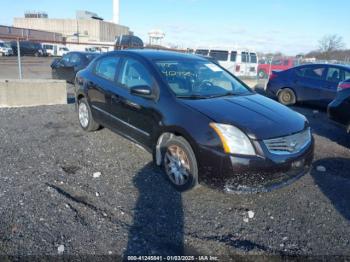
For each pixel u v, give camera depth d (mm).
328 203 3561
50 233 2738
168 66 4250
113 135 5605
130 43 19406
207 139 3211
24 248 2531
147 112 3939
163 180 3869
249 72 17922
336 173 4469
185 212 3207
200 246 2719
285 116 3654
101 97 4977
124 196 3459
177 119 3510
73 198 3361
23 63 26797
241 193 3150
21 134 5473
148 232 2854
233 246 2740
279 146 3244
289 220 3174
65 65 12391
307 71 9617
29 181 3664
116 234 2791
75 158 4477
